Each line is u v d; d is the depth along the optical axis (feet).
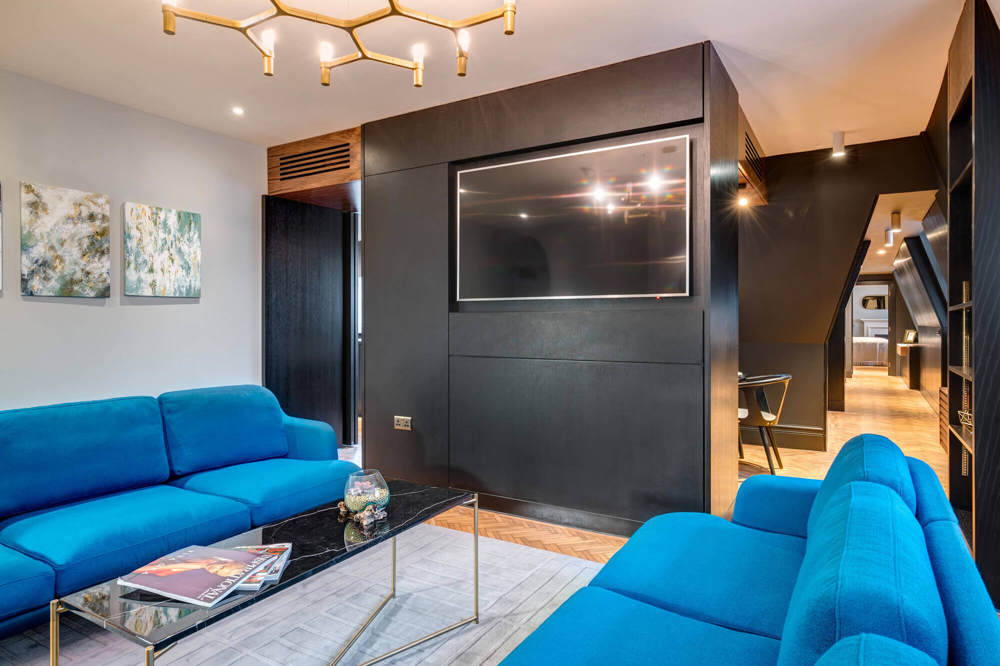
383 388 13.87
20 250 11.75
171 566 5.84
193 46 10.56
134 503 8.38
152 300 14.01
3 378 11.54
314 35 10.07
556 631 4.78
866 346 53.06
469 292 12.71
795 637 2.99
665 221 10.59
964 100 9.23
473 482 12.66
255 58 11.00
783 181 17.17
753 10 9.18
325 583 8.91
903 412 26.16
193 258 14.74
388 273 13.80
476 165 12.74
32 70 11.57
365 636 7.36
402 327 13.60
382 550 10.25
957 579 3.45
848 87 12.11
